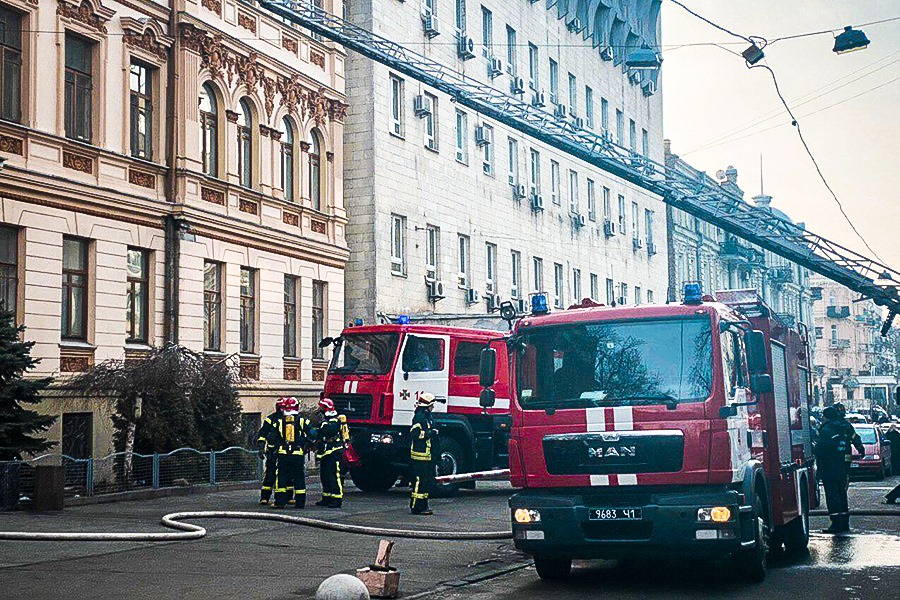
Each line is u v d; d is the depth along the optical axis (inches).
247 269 1211.9
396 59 1026.7
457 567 545.3
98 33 1010.1
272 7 992.2
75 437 960.9
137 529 646.5
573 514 479.2
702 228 2977.4
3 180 890.1
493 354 533.0
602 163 1083.9
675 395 482.9
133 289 1045.8
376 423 935.0
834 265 1135.0
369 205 1455.5
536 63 1984.5
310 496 936.3
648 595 464.4
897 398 860.6
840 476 708.7
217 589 458.3
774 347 583.5
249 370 1200.2
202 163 1141.1
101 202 994.7
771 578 510.9
